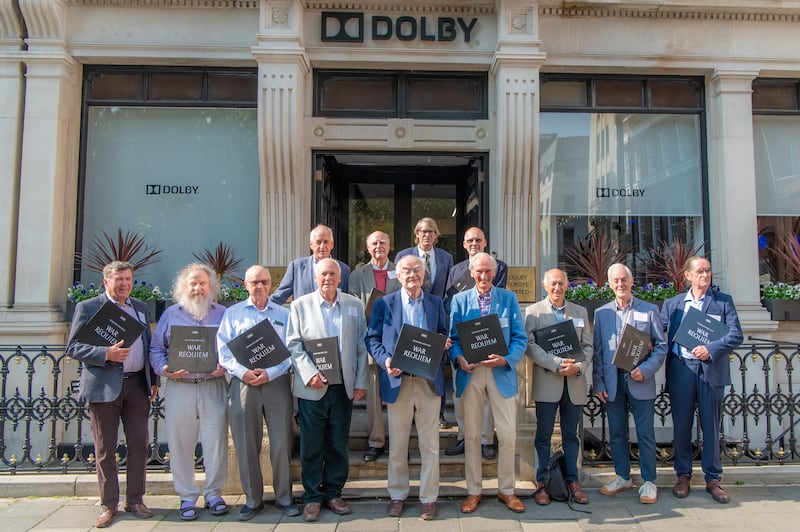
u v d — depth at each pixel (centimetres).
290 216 633
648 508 444
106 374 414
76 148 648
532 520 421
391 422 432
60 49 626
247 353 414
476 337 425
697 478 492
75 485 477
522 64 626
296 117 615
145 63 655
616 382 464
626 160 692
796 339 655
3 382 509
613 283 474
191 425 430
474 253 495
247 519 421
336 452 436
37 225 613
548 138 687
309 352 422
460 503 452
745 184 666
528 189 641
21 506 454
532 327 466
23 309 601
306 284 482
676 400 472
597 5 649
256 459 428
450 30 648
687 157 696
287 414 434
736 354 536
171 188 669
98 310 416
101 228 661
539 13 658
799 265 673
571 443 459
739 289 654
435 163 755
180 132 673
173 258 663
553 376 454
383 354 425
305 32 645
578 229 682
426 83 680
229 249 664
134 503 432
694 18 668
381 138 656
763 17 670
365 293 520
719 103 675
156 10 643
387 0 641
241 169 671
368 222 808
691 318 461
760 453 523
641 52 663
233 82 673
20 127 626
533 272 634
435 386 421
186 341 422
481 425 445
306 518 418
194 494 432
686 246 686
